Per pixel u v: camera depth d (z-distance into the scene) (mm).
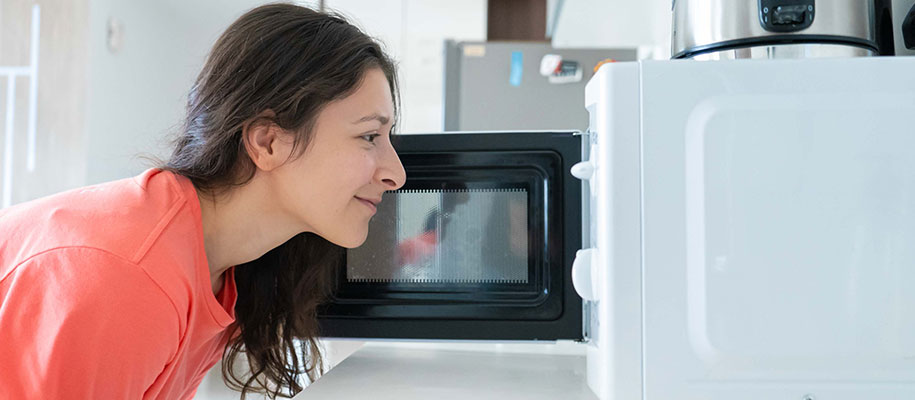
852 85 634
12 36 2445
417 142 932
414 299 945
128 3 2672
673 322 642
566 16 2760
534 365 904
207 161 751
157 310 630
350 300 956
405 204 960
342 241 778
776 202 635
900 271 629
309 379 999
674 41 844
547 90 2451
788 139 635
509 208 940
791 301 633
